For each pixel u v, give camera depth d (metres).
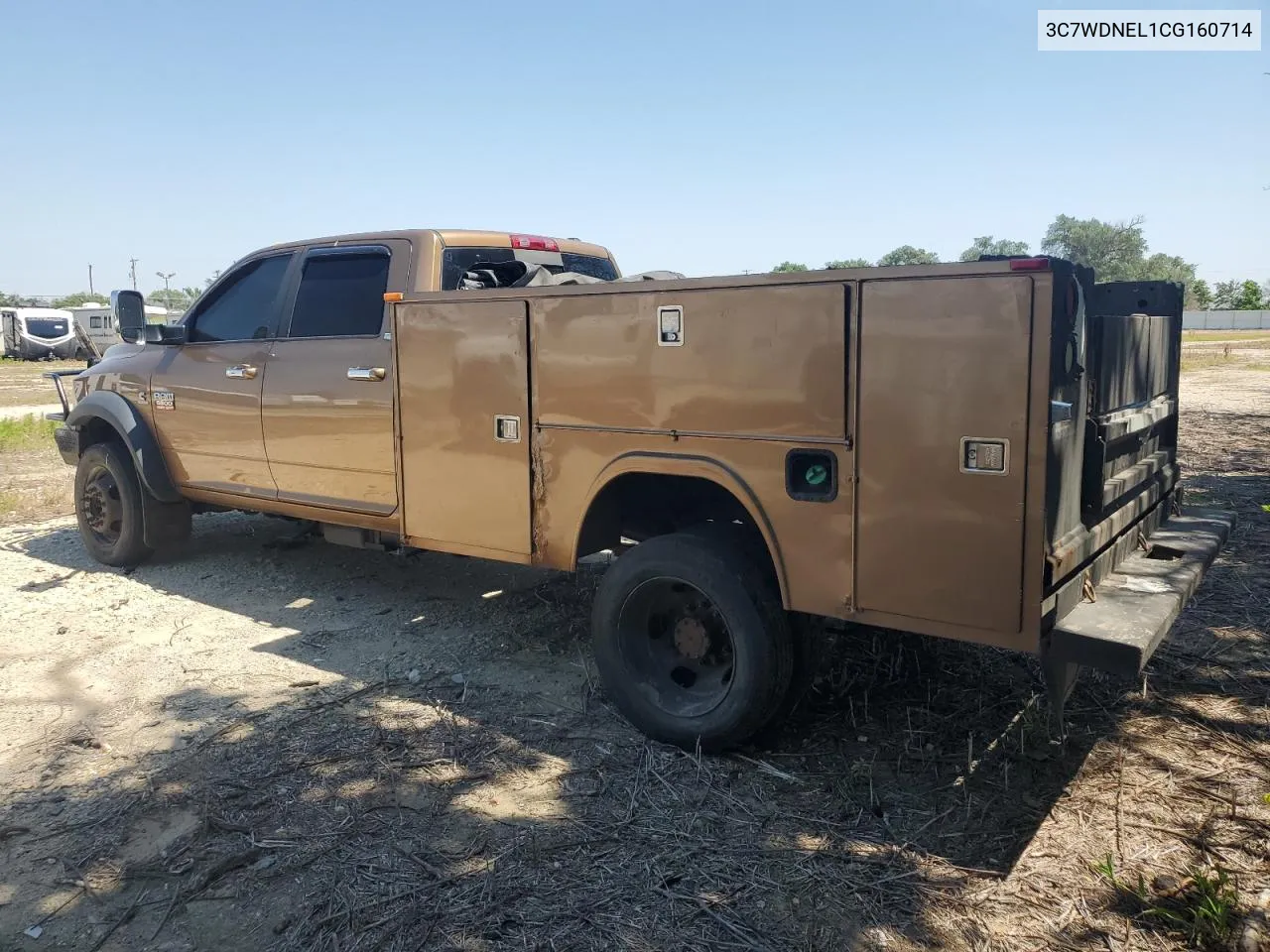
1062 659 3.14
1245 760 3.75
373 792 3.66
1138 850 3.18
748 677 3.72
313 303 5.68
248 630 5.57
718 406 3.70
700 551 3.80
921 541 3.27
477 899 3.00
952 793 3.58
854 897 2.98
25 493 10.06
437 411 4.71
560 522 4.31
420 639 5.39
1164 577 3.76
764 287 3.52
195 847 3.31
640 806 3.54
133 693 4.64
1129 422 3.84
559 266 6.21
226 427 6.04
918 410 3.21
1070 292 3.07
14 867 3.23
